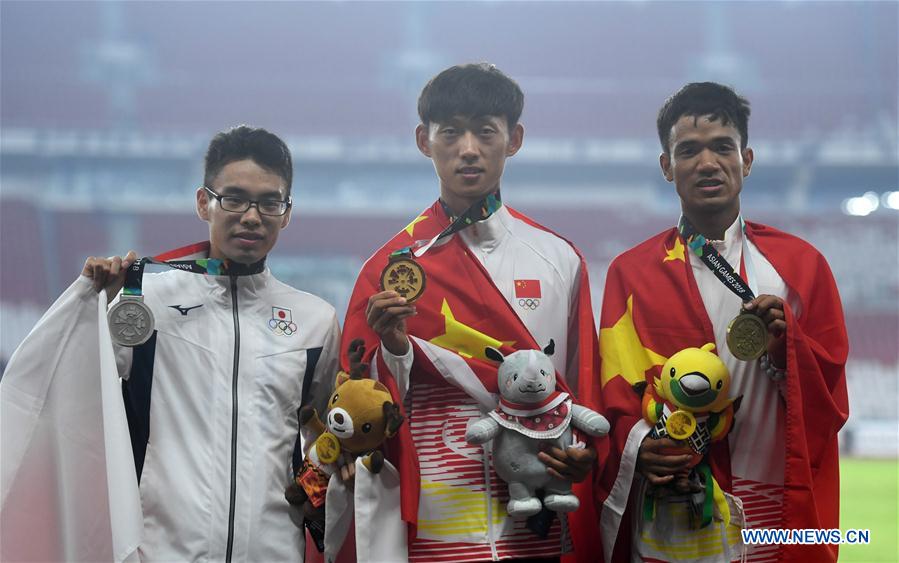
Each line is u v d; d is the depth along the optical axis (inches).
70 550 121.8
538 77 1480.1
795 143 1362.0
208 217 136.9
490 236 133.3
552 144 1397.6
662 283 131.4
